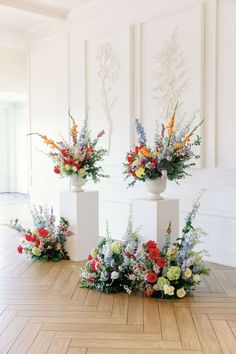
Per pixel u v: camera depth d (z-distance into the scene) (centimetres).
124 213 651
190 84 533
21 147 1334
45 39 791
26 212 930
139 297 393
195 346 294
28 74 845
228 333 314
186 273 387
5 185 1373
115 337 308
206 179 525
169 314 351
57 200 791
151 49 586
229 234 504
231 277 457
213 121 509
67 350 288
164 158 421
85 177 542
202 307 367
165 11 562
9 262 514
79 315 350
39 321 337
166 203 437
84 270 436
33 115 837
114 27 645
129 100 621
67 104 748
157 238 431
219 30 498
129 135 625
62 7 698
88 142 546
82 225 526
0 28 802
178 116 549
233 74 486
